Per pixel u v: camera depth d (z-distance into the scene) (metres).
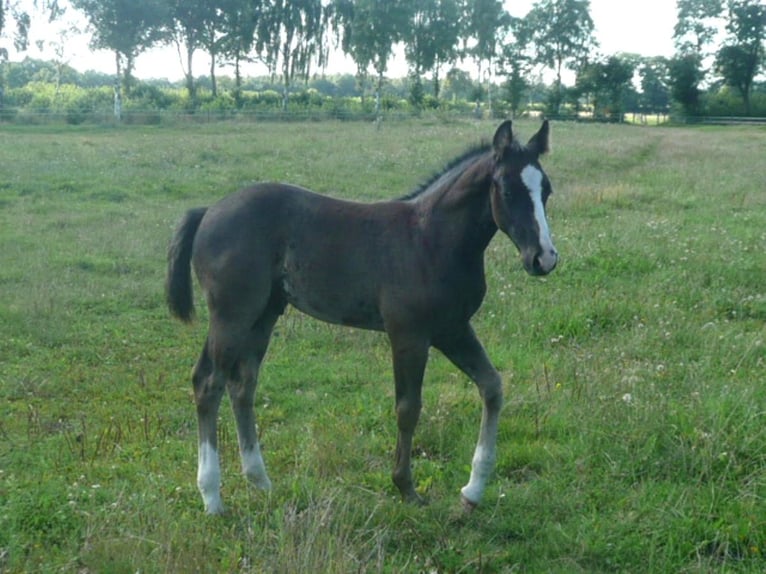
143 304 9.35
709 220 13.19
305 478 4.91
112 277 10.38
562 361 6.93
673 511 4.43
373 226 4.83
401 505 4.67
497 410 4.71
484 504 4.75
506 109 60.66
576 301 8.49
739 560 4.09
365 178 18.03
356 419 6.01
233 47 60.28
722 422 5.23
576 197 15.20
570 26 71.38
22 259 10.91
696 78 65.56
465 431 5.70
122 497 4.63
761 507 4.44
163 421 6.15
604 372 6.36
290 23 61.44
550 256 4.23
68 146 23.42
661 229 12.10
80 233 12.56
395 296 4.64
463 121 42.34
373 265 4.74
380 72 53.72
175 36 59.00
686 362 6.68
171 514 4.56
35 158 20.05
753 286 9.21
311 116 43.50
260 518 4.56
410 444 4.71
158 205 15.26
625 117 64.56
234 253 4.85
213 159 20.84
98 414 6.34
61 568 3.96
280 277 5.02
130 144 24.38
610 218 13.51
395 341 4.68
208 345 4.96
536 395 6.18
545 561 4.16
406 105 56.03
